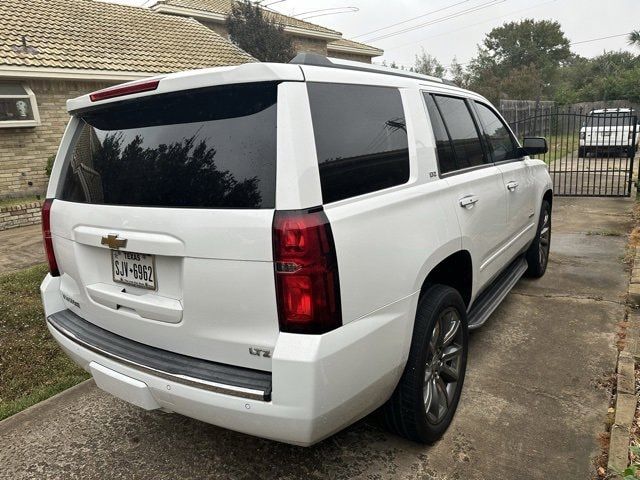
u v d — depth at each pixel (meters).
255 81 1.94
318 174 1.97
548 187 5.14
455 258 3.04
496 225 3.61
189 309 2.09
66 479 2.62
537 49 55.44
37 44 11.67
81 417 3.16
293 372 1.85
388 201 2.30
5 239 8.09
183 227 2.04
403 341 2.33
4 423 3.13
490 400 3.09
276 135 1.92
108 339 2.49
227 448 2.80
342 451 2.71
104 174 2.43
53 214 2.78
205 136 2.09
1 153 10.56
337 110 2.17
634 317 4.17
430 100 3.03
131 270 2.33
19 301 5.02
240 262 1.93
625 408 2.86
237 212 1.93
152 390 2.18
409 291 2.36
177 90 2.10
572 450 2.62
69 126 2.81
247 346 1.99
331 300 1.91
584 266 5.61
